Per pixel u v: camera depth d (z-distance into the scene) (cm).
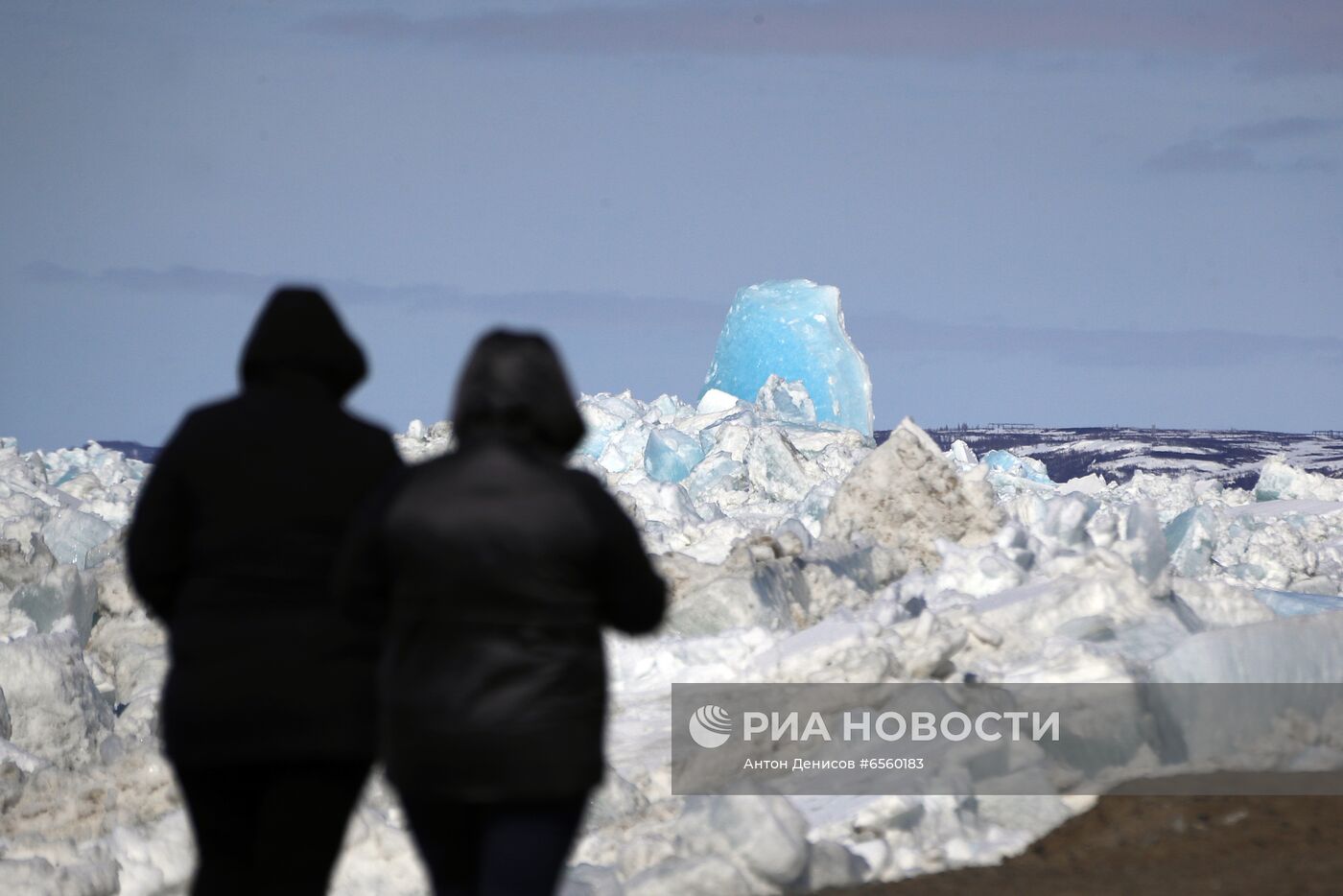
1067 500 3288
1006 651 2206
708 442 7412
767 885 1461
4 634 3073
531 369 977
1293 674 1881
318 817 1007
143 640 3212
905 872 1524
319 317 1104
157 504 1046
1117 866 1477
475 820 938
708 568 2984
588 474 974
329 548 1038
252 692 995
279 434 1055
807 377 9169
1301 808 1614
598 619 962
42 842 1681
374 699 1020
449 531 927
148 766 2014
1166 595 2491
